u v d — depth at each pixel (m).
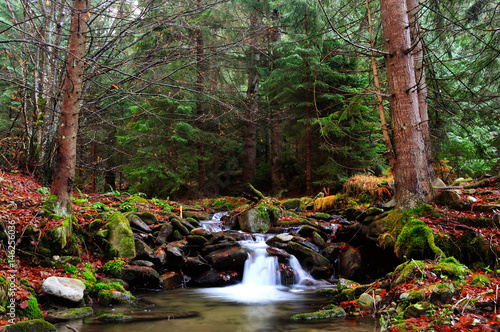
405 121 6.85
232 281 7.46
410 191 6.71
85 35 7.01
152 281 6.84
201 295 6.49
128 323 4.63
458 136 13.02
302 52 13.52
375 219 7.25
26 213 6.28
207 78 12.70
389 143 7.11
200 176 17.88
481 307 3.62
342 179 12.95
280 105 15.84
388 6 7.07
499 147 11.03
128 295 5.91
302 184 16.11
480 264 5.40
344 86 13.08
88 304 5.45
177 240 8.41
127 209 9.88
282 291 6.81
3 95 18.16
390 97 7.06
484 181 8.60
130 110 14.81
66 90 6.75
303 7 13.64
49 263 5.85
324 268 7.57
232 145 18.52
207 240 8.40
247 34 10.28
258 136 21.23
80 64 6.86
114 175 19.30
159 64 9.18
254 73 17.09
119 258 7.03
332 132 13.65
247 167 18.30
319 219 10.48
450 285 4.15
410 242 5.97
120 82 8.72
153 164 15.50
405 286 4.82
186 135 16.22
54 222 6.20
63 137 6.70
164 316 5.02
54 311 4.77
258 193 11.06
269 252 7.77
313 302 5.90
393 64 6.98
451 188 8.54
